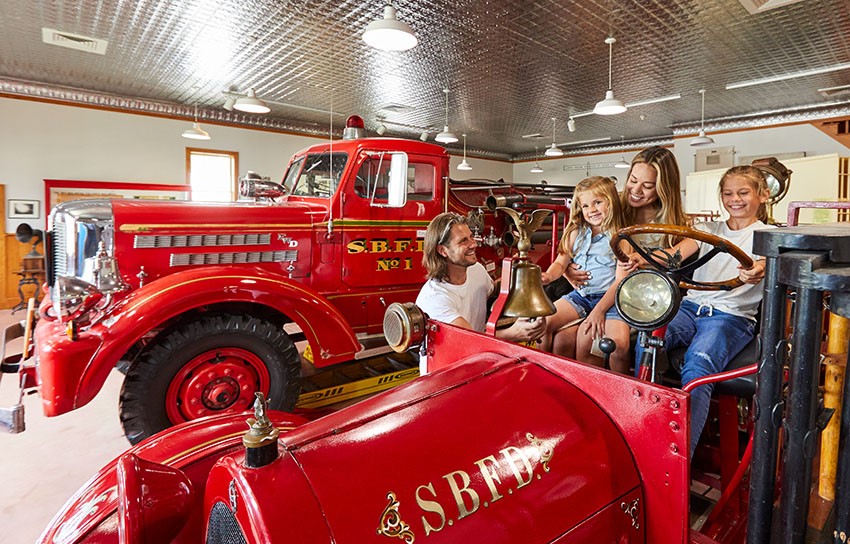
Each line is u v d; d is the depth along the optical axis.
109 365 2.18
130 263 2.66
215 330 2.39
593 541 0.81
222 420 1.40
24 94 7.01
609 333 1.74
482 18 4.66
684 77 6.66
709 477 1.88
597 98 7.75
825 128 8.29
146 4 4.39
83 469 2.49
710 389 1.57
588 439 0.87
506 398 0.90
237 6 4.41
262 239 3.04
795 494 0.67
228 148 9.05
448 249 1.84
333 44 5.34
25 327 2.70
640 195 1.89
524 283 1.30
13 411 2.27
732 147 9.55
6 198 7.07
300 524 0.61
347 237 3.32
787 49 5.52
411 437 0.77
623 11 4.52
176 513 0.92
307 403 2.79
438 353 1.29
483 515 0.73
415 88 7.14
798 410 0.66
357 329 3.42
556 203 3.95
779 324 0.70
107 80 6.88
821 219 6.06
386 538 0.64
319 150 3.55
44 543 1.09
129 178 8.02
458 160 13.15
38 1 4.34
